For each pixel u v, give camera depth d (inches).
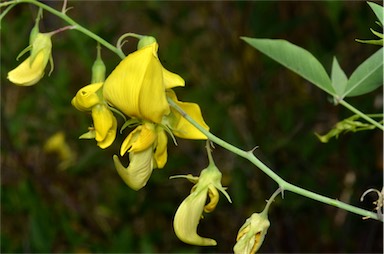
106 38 25.9
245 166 25.8
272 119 27.1
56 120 29.1
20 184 27.1
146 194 27.1
